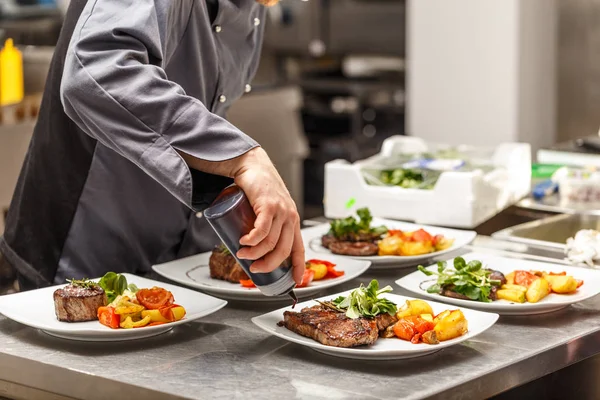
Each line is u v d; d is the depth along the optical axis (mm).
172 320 1690
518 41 4797
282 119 5211
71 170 2137
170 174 1576
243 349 1616
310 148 6270
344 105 6137
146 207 2184
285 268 1593
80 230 2174
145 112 1604
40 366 1556
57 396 1547
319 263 2047
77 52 1653
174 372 1499
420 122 5227
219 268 2016
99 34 1659
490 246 2367
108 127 1625
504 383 1522
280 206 1530
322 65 6434
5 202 3916
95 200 2143
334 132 6211
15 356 1586
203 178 1657
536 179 3244
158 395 1418
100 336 1646
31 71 4797
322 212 6254
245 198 1538
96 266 2191
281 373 1493
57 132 2117
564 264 2197
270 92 5121
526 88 4910
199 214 2262
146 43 1713
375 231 2303
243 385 1438
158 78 1631
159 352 1603
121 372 1501
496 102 4918
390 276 2135
